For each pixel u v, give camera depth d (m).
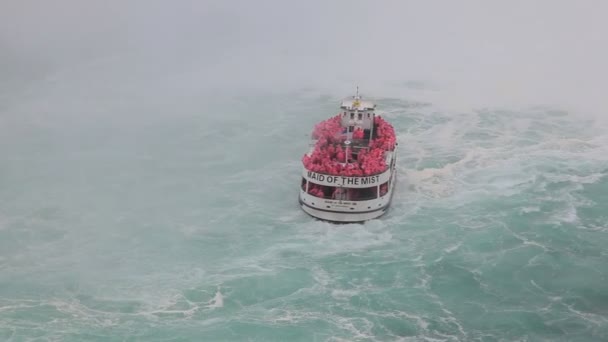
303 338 43.00
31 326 43.38
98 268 49.66
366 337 43.22
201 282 48.19
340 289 47.72
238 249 52.19
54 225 55.19
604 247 52.38
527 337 43.38
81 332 42.97
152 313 44.97
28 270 49.25
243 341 42.72
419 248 52.25
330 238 53.50
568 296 47.16
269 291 47.41
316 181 53.94
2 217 56.19
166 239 53.38
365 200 53.97
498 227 54.81
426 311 45.69
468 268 50.00
